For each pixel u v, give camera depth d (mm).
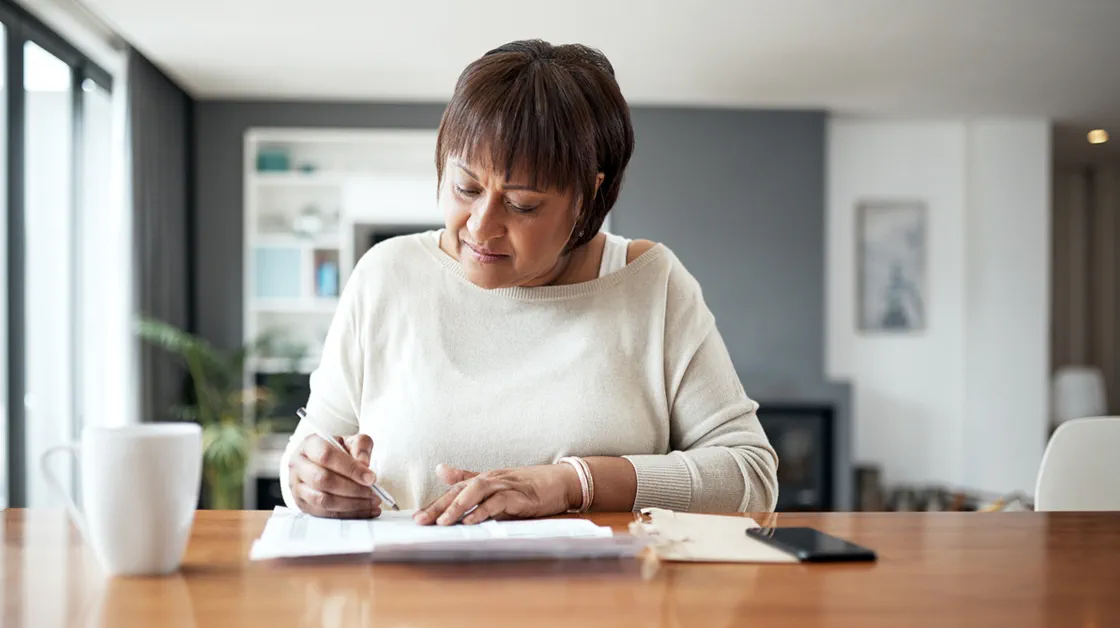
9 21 3430
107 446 704
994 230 5852
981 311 5852
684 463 1082
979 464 5840
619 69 4723
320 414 1247
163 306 4801
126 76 4328
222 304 5355
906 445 5855
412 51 4453
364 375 1223
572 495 1003
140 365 4449
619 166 1136
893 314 5844
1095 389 6434
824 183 5539
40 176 3922
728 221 5516
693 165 5508
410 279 1230
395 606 659
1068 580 756
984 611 672
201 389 4930
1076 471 1397
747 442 1183
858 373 5840
